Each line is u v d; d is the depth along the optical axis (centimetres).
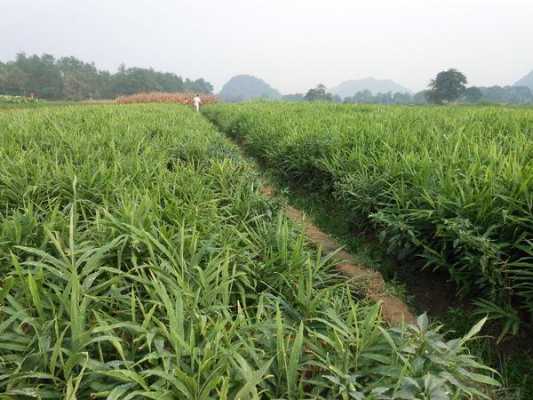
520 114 927
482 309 294
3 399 168
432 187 376
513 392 245
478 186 346
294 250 302
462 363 204
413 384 182
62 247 283
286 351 211
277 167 777
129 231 284
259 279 290
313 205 601
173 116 1259
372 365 209
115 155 525
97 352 207
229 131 1429
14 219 291
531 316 283
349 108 1672
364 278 370
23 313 203
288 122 941
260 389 193
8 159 454
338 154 573
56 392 179
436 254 327
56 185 399
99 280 258
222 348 186
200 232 330
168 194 399
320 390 194
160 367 184
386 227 388
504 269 286
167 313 213
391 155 491
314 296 279
